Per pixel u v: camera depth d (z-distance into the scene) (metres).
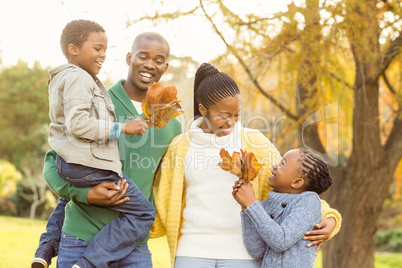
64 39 2.58
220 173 2.62
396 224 20.73
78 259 2.56
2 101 34.94
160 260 8.34
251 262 2.50
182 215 2.69
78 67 2.48
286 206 2.42
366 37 4.88
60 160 2.50
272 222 2.30
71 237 2.60
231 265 2.50
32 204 25.50
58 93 2.44
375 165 5.93
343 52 5.09
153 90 2.38
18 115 34.97
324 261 6.30
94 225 2.59
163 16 4.38
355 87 5.73
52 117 2.49
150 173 2.74
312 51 4.77
